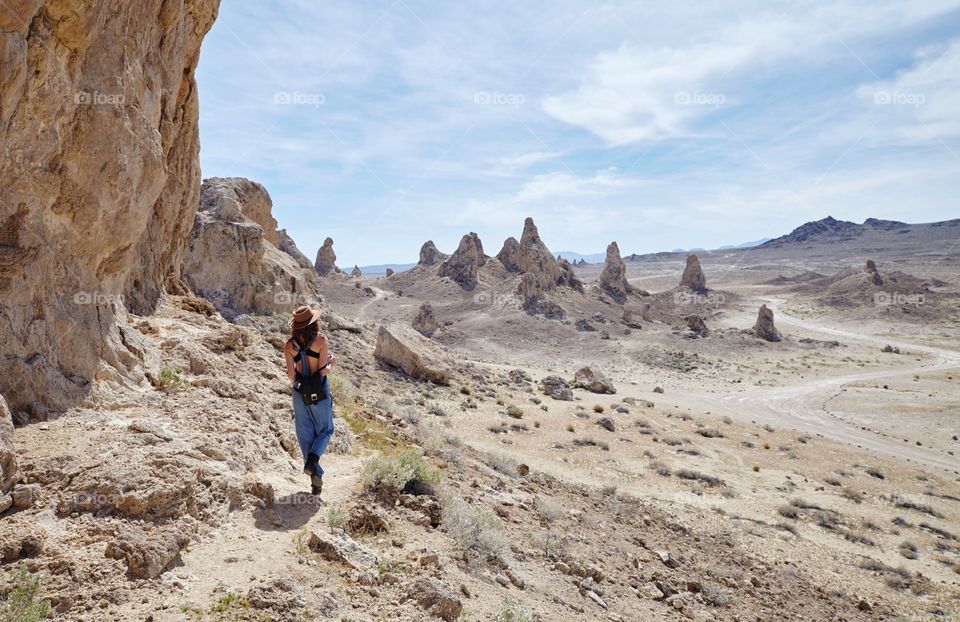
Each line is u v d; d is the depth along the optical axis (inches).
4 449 171.6
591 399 1754.4
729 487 941.2
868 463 1284.4
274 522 204.1
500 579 230.7
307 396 230.8
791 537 687.1
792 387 2637.8
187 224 649.0
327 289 5344.5
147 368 306.2
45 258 242.8
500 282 5255.9
